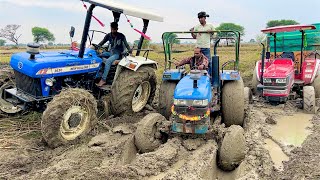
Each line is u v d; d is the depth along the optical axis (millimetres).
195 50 6629
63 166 4957
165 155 5129
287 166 5113
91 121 6273
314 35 10820
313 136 6379
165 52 7141
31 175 4684
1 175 4832
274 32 9250
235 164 5250
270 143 6191
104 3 6848
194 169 4758
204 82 5816
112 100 7160
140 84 7508
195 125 5453
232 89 6758
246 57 23406
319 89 9531
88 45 7977
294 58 9859
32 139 6223
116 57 7547
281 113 8195
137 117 7367
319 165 5062
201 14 7188
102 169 4676
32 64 6277
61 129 5820
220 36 6926
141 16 7297
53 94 6656
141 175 4715
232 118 6770
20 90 6793
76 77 7180
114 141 6000
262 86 9016
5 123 6871
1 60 21062
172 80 6875
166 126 5734
